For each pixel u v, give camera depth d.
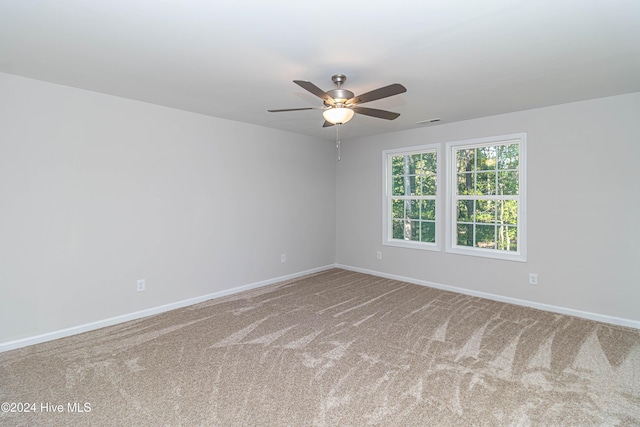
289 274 5.02
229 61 2.38
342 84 2.77
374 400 2.04
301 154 5.14
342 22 1.85
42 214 2.83
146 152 3.45
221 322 3.30
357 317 3.43
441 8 1.71
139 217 3.41
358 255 5.49
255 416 1.89
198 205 3.90
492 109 3.66
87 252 3.08
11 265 2.69
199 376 2.30
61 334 2.93
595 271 3.32
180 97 3.24
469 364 2.47
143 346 2.77
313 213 5.38
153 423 1.83
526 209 3.74
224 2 1.65
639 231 3.09
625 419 1.86
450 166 4.38
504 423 1.83
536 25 1.89
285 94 3.13
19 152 2.71
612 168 3.21
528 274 3.74
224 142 4.13
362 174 5.38
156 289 3.55
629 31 1.96
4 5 1.67
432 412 1.92
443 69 2.53
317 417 1.88
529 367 2.42
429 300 3.99
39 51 2.23
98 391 2.12
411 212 4.89
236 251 4.31
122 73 2.62
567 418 1.87
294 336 2.97
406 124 4.40
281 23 1.86
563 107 3.46
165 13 1.75
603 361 2.50
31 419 1.86
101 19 1.82
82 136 3.02
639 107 3.06
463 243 4.36
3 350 2.65
